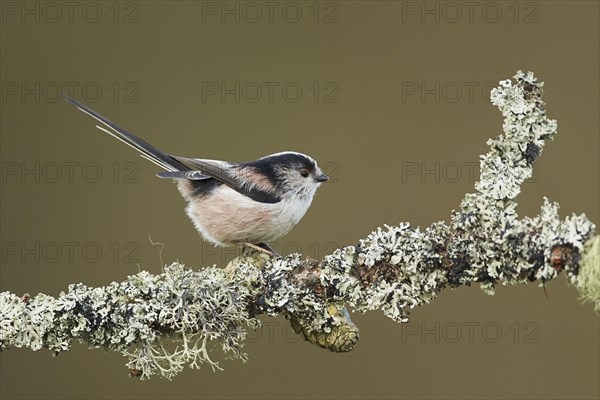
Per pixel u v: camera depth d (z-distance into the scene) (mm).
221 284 6539
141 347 6469
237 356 6535
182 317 6426
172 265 6617
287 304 6559
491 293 6383
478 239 6344
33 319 6301
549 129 6816
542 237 6121
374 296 6512
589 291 5949
